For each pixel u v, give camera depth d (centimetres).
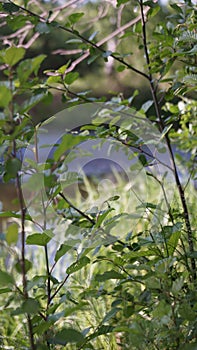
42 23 227
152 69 247
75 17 235
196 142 323
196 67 247
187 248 232
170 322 174
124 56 247
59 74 224
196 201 294
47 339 172
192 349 163
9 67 143
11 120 147
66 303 253
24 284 154
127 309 188
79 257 178
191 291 190
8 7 223
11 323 275
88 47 246
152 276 175
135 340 162
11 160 146
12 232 146
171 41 240
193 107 320
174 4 247
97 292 199
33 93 209
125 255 193
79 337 167
